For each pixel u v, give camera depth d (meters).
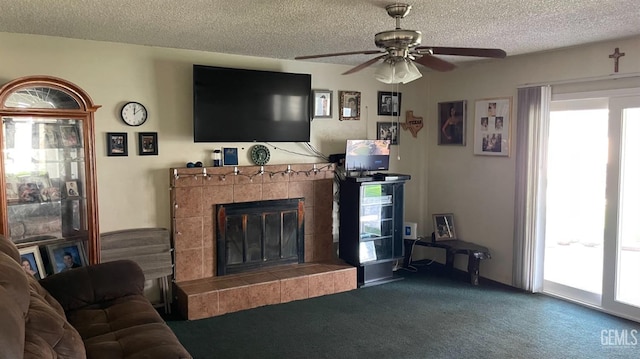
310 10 2.98
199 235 4.39
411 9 2.94
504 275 4.96
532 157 4.55
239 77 4.41
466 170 5.32
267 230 4.73
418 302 4.39
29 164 3.62
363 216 4.94
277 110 4.63
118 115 4.08
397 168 5.68
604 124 4.33
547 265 4.87
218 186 4.45
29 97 3.49
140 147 4.18
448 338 3.60
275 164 4.82
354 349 3.42
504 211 4.92
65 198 3.77
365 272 4.92
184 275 4.35
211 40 3.92
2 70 3.62
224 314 4.09
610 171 4.04
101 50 3.97
